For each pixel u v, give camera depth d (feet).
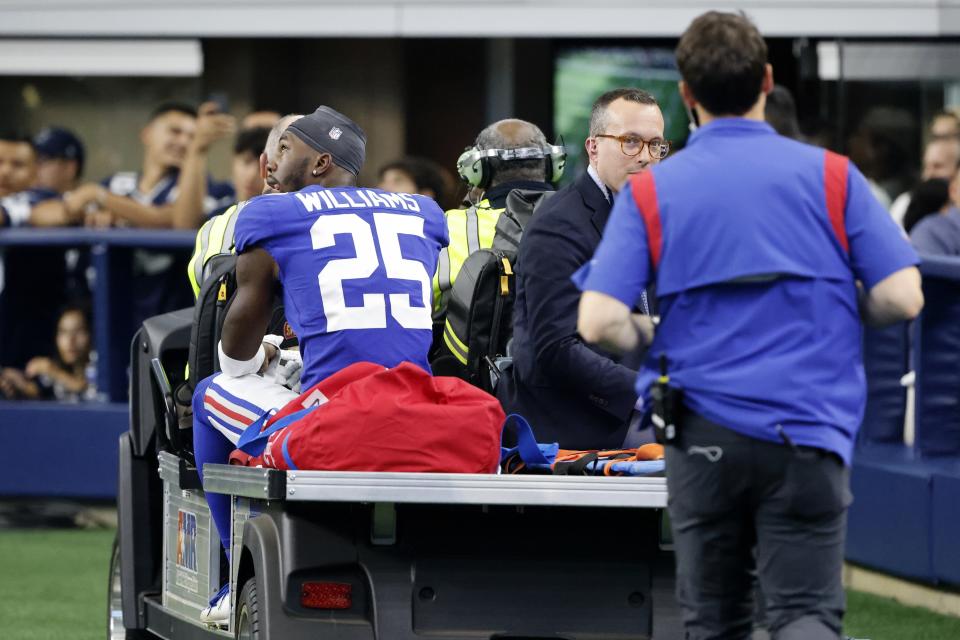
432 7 126.93
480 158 71.36
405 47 143.64
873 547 94.22
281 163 63.52
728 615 46.60
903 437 100.83
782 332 45.01
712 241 45.24
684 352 45.60
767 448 44.55
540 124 141.28
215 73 141.08
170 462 67.05
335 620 52.42
